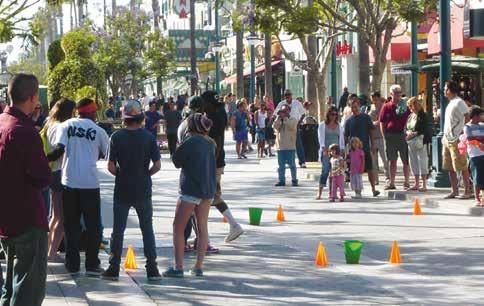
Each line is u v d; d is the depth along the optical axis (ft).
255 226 59.62
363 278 42.57
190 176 42.14
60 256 47.88
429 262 46.24
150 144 42.16
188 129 42.52
